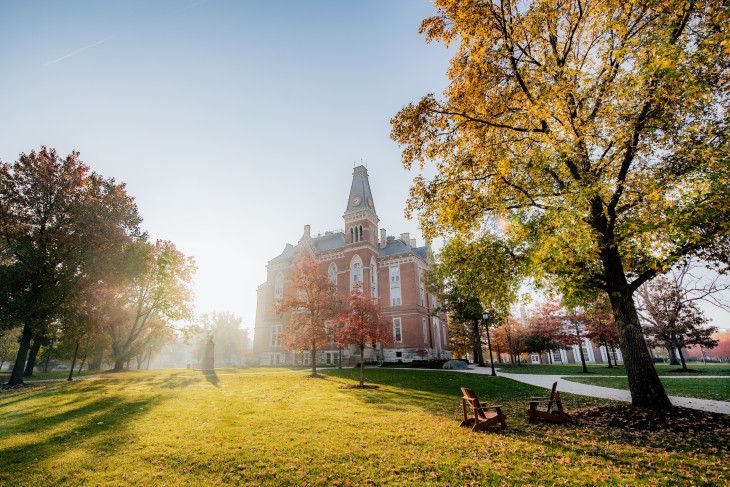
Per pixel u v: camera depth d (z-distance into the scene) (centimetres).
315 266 2891
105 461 760
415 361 3925
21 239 2548
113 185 3058
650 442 827
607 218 1152
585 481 612
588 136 1026
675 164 1076
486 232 1359
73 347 3850
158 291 3700
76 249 2556
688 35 932
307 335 2680
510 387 2036
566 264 1038
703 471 647
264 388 1998
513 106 1267
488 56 1216
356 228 5097
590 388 1947
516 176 1216
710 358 9194
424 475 660
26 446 870
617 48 987
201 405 1428
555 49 1210
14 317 2359
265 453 796
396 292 4906
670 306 3384
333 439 904
